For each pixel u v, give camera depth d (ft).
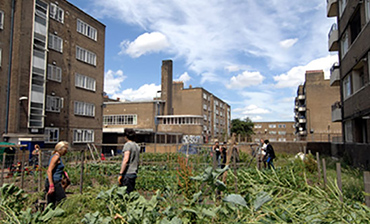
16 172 31.37
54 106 82.07
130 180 18.83
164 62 190.19
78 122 91.66
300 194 9.53
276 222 7.09
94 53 101.19
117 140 121.49
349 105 61.77
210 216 7.89
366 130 57.77
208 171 7.94
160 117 176.45
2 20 67.00
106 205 10.70
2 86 66.18
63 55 86.28
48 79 80.33
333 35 74.18
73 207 13.83
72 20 90.68
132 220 8.04
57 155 19.06
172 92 201.26
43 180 31.86
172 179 27.04
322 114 168.96
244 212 7.69
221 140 154.71
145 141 139.13
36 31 74.33
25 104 69.72
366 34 48.52
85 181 32.99
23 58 70.08
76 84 91.66
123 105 175.11
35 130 72.54
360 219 7.13
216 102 239.09
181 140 171.83
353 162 56.08
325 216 7.35
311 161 45.06
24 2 71.26
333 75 76.13
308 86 173.78
